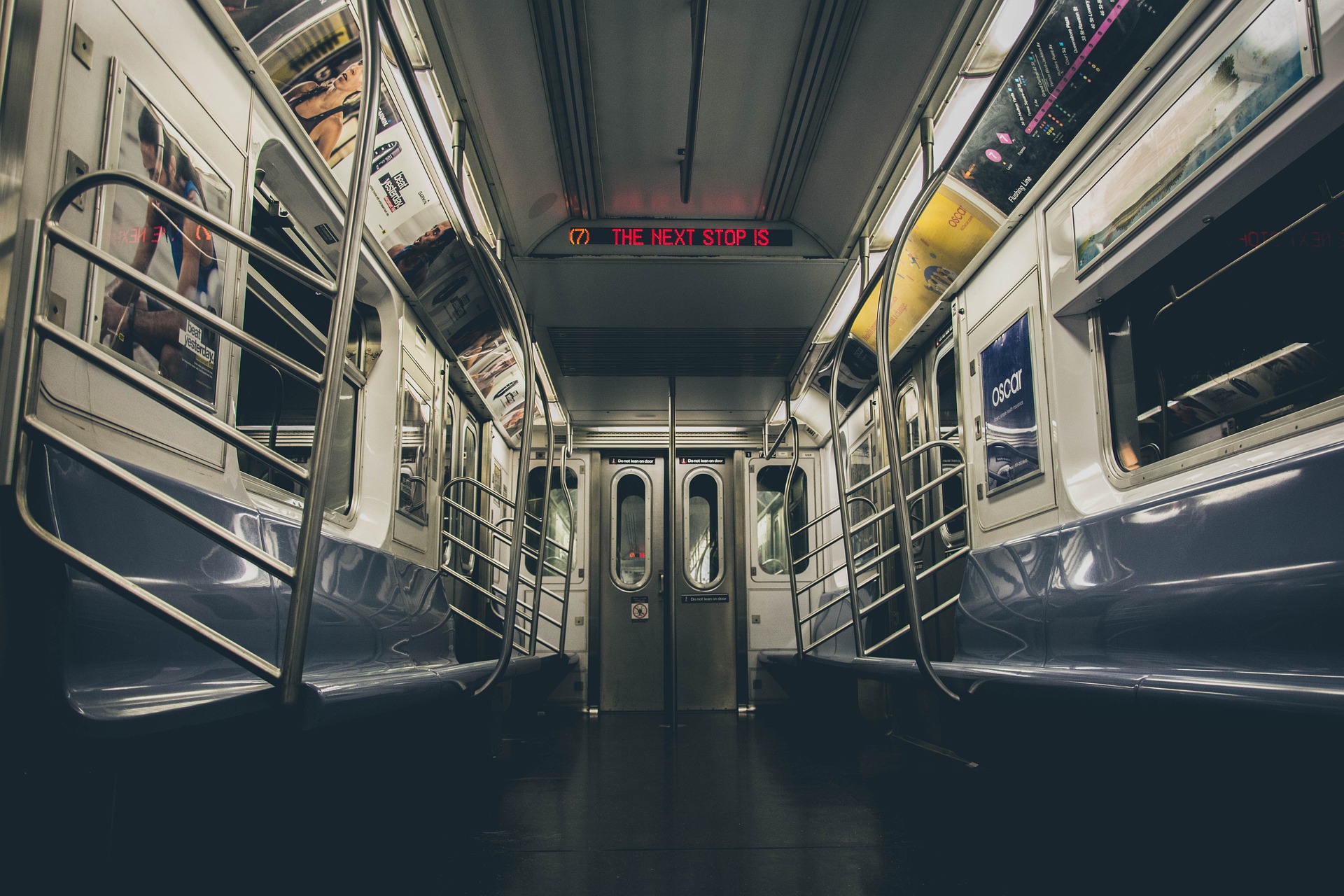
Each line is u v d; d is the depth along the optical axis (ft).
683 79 11.11
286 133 9.66
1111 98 9.97
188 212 5.51
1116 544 9.22
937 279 15.12
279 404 13.42
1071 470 11.39
